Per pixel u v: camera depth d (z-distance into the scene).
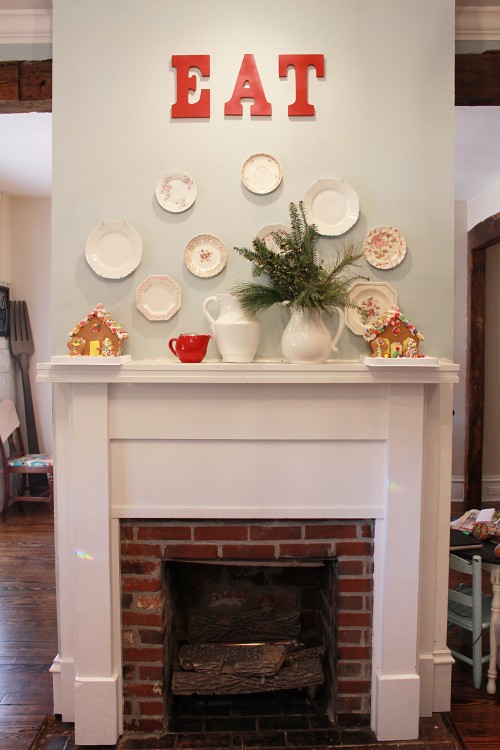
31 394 4.70
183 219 1.94
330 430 1.83
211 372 1.74
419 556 1.87
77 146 1.92
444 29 1.91
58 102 1.92
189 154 1.93
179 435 1.83
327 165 1.93
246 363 1.78
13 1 2.04
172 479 1.85
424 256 1.95
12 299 4.66
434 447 1.94
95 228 1.93
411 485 1.85
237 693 1.95
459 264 4.44
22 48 2.16
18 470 4.29
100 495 1.84
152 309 1.96
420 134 1.93
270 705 2.06
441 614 1.99
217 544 1.89
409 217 1.94
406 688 1.87
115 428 1.83
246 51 1.92
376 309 1.96
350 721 1.93
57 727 1.96
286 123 1.93
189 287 1.95
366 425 1.83
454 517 4.13
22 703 2.08
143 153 1.93
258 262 1.80
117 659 1.90
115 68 1.91
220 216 1.94
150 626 1.90
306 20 1.91
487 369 4.48
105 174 1.93
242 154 1.93
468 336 4.21
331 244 1.95
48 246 4.68
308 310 1.79
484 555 2.18
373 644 1.92
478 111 2.72
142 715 1.91
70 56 1.91
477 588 2.14
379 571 1.89
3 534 3.85
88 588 1.86
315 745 1.85
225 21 1.91
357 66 1.92
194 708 2.04
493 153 3.30
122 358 1.79
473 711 2.03
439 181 1.94
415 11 1.91
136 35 1.91
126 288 1.95
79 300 1.96
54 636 2.54
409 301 1.96
